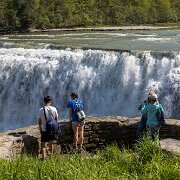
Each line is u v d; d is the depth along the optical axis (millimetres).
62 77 20016
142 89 18375
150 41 28359
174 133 10203
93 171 5711
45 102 9172
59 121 10516
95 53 19547
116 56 19062
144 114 9672
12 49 22312
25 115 20531
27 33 40688
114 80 18969
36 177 5609
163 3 56281
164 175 5559
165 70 18125
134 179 5629
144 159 6238
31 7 45406
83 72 19609
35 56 21172
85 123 10523
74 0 51031
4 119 20766
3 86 21000
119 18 52406
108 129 10641
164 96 17969
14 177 5750
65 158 6570
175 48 23891
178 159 6141
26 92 20625
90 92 19438
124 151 7098
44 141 9148
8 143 9180
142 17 54125
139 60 18656
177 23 56094
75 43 27453
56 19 48344
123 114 18672
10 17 44438
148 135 7715
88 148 10578
